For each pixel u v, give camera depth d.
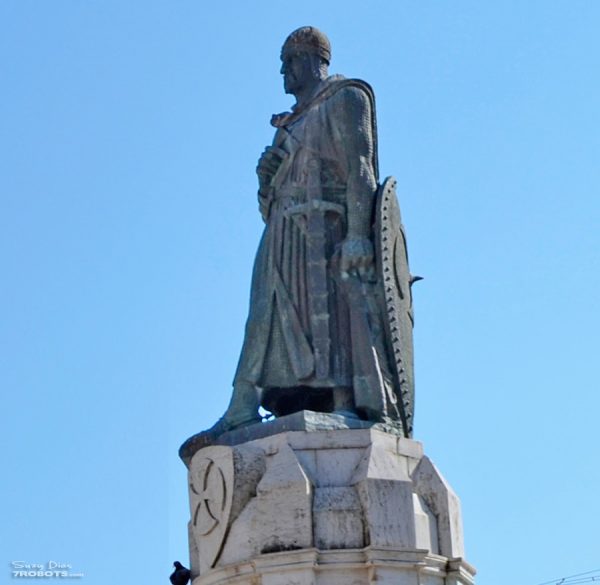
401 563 24.67
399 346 27.12
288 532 24.75
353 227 27.45
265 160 28.36
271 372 27.19
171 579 26.42
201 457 26.09
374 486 24.98
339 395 26.80
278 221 27.91
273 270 27.59
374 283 27.34
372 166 28.17
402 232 28.09
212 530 25.59
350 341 26.97
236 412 27.02
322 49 28.89
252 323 27.44
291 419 25.94
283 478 25.06
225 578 25.05
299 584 24.42
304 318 27.14
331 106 28.06
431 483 25.89
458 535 25.91
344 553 24.64
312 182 27.73
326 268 27.33
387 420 26.56
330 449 25.56
